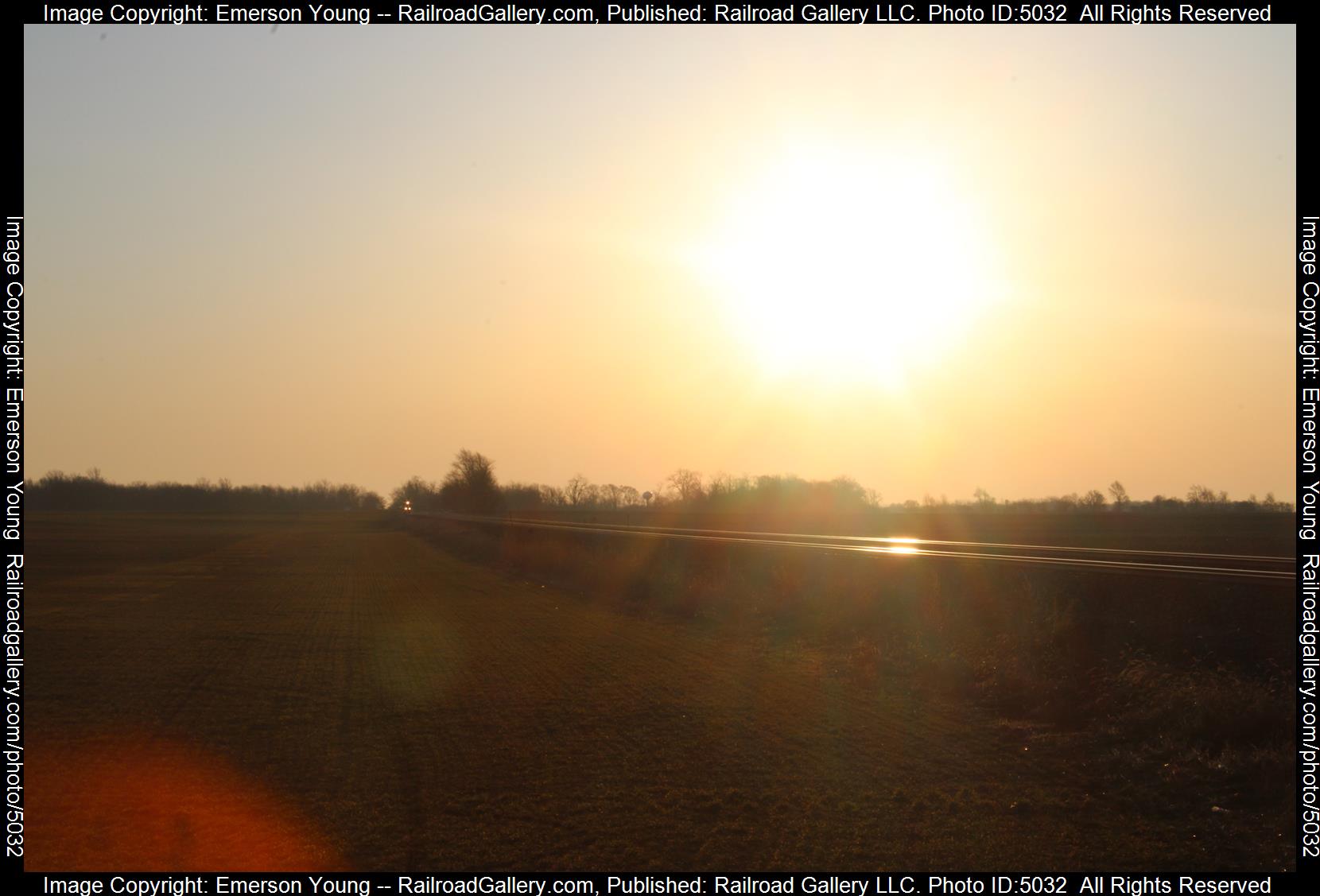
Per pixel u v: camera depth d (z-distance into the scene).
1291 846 9.33
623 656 21.91
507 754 12.91
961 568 28.23
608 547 53.62
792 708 15.94
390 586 43.53
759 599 30.27
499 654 22.23
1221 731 12.86
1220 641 17.25
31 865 8.91
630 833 9.83
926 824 10.09
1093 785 11.30
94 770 12.09
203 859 9.09
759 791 11.20
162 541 95.56
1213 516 112.56
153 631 26.64
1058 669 17.56
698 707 16.05
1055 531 74.00
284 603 35.16
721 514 146.00
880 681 18.27
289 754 12.98
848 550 40.69
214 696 17.08
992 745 13.27
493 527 98.12
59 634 25.97
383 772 12.04
